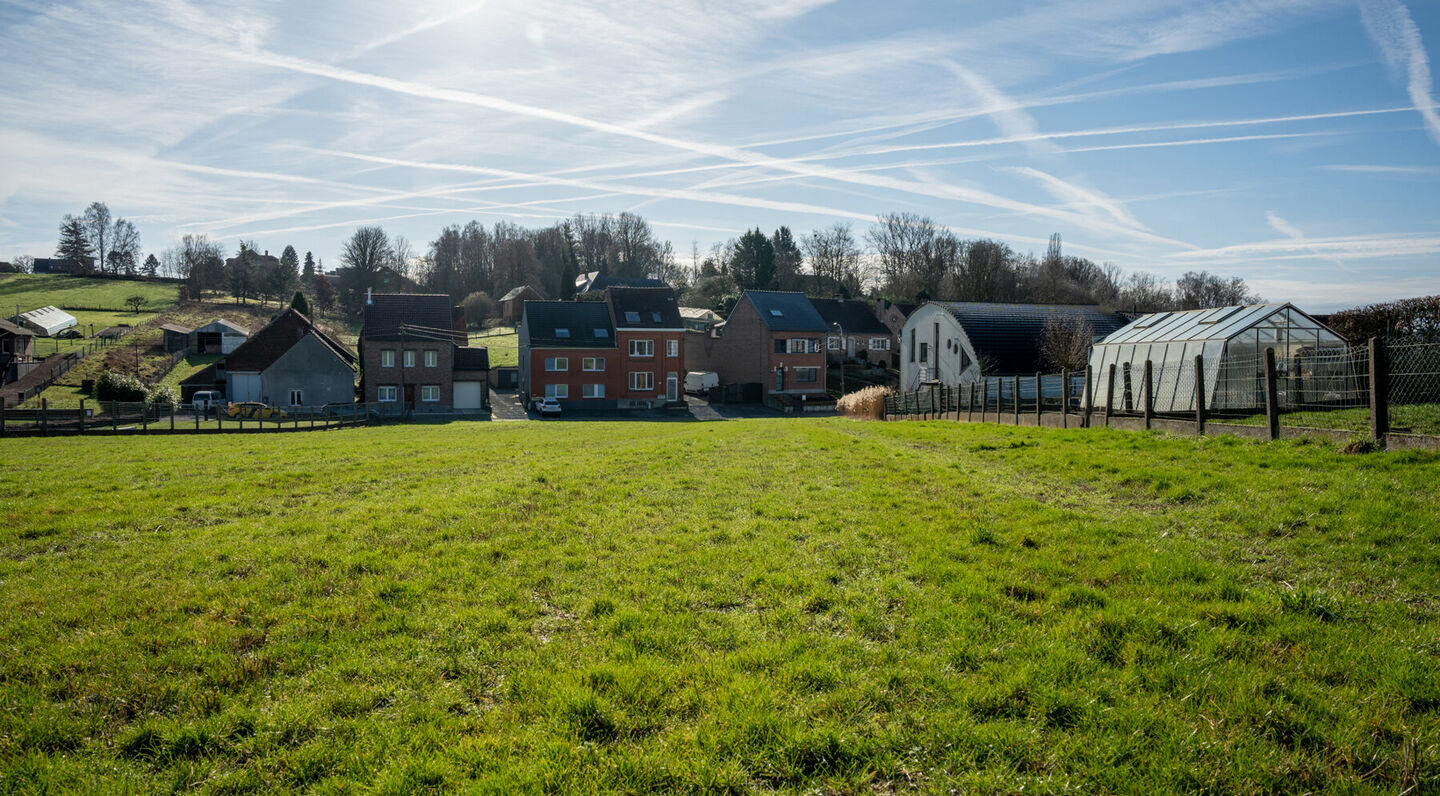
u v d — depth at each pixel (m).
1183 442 12.92
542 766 3.98
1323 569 6.38
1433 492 7.81
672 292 66.62
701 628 5.81
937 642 5.37
